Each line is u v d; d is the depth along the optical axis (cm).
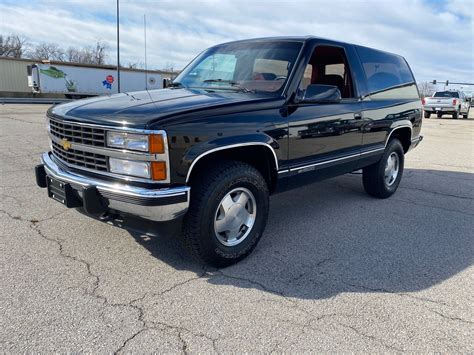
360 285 306
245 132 311
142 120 270
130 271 313
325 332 246
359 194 576
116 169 285
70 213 436
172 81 445
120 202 280
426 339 243
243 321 254
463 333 250
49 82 3109
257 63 390
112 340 231
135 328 242
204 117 289
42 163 361
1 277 296
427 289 303
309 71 433
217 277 311
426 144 1191
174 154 273
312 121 375
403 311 272
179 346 228
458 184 662
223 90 376
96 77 3353
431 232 427
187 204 283
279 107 341
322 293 292
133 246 358
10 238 366
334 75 456
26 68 3597
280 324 252
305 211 488
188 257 342
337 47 428
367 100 463
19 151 800
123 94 372
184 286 294
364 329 250
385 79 511
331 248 376
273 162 346
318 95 362
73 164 316
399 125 529
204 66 434
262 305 273
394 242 396
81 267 317
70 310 258
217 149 292
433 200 556
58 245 355
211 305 271
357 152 459
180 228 293
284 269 329
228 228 321
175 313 260
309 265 338
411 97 577
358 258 355
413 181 678
